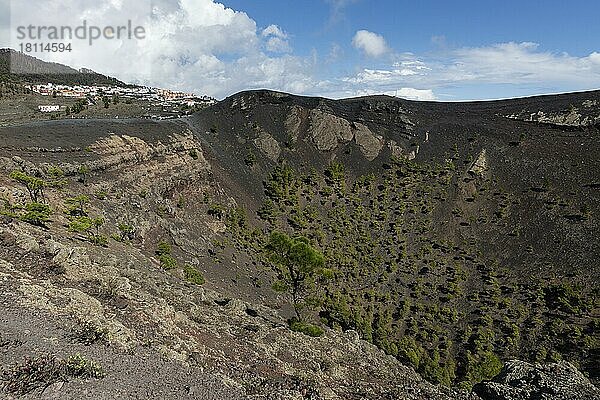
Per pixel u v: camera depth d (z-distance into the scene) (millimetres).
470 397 27844
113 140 74062
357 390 26062
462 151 114000
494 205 96062
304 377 23906
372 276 79000
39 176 55531
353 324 65625
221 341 26156
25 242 28406
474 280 77938
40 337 17953
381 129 122750
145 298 26984
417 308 72250
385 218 95125
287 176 104438
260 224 90625
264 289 66812
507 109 133875
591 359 60031
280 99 129750
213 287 55562
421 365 58031
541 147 109625
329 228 92312
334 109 130500
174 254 62219
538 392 26859
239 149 110625
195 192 84312
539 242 84062
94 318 20781
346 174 111062
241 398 18938
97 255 37219
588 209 87688
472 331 67250
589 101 124562
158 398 16578
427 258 83500
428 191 101312
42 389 14680
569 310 67875
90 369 16547
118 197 63812
